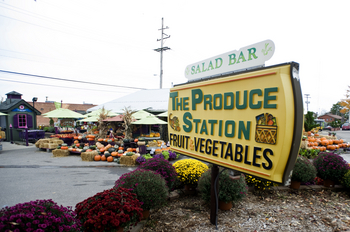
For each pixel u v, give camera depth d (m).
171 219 4.00
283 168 2.40
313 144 13.79
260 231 3.62
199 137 3.74
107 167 9.08
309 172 5.59
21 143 16.08
